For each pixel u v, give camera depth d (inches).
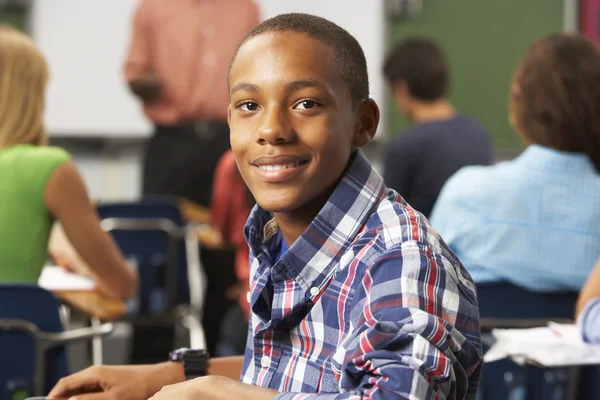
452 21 265.1
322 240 45.1
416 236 42.8
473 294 43.3
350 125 45.2
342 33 45.8
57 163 100.3
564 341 69.4
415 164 152.6
